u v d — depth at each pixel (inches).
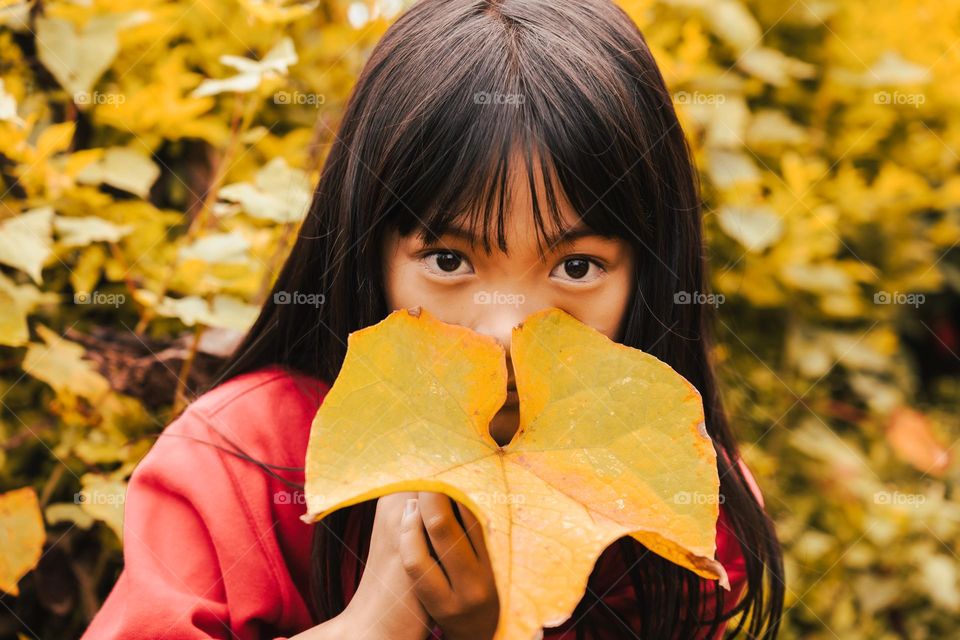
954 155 49.8
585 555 23.1
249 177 39.2
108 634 27.9
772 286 44.9
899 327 55.1
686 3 42.6
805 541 43.0
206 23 39.2
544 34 28.7
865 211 47.0
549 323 25.1
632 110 28.8
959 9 48.6
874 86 46.0
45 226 33.6
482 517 22.7
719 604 31.4
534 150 27.0
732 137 41.8
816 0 45.7
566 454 24.6
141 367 35.8
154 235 37.0
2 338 33.5
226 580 28.6
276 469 30.2
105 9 36.6
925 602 45.5
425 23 29.5
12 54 36.4
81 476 35.4
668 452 24.4
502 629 22.2
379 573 27.5
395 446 23.8
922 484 48.3
